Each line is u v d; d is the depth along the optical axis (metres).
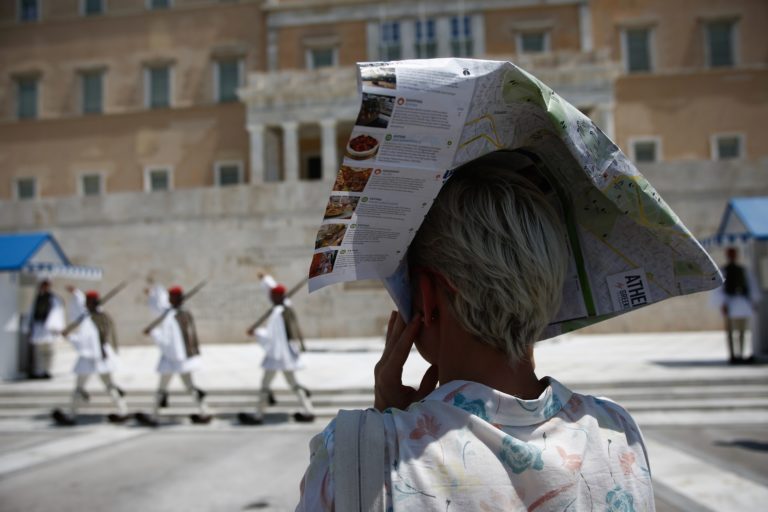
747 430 8.05
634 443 1.15
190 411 9.94
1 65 36.72
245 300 22.33
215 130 34.97
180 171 35.03
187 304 22.52
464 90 0.97
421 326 1.23
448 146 1.01
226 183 34.75
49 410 10.59
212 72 35.44
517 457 0.98
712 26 33.91
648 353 14.80
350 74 29.66
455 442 0.98
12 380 13.19
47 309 13.62
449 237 1.11
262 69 35.06
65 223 23.59
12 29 36.78
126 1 36.28
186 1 35.88
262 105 30.14
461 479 0.95
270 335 9.16
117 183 35.34
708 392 9.73
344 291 21.59
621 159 1.05
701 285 1.21
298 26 34.81
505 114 1.06
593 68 28.81
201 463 7.04
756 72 32.94
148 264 22.98
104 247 23.27
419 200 1.06
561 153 1.22
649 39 34.12
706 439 7.57
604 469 1.06
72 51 36.41
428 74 0.94
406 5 34.12
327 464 0.99
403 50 34.09
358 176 1.00
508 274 1.06
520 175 1.20
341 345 19.03
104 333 9.62
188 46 35.72
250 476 6.44
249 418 9.20
